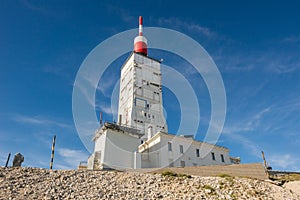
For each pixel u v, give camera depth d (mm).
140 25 74500
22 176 19953
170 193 19625
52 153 28984
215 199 19094
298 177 29578
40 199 15805
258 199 20031
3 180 18406
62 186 18734
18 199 15258
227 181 23781
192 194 19688
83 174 22734
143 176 23953
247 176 27844
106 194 18047
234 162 51406
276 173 34906
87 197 17062
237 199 19547
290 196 22203
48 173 21812
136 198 17859
